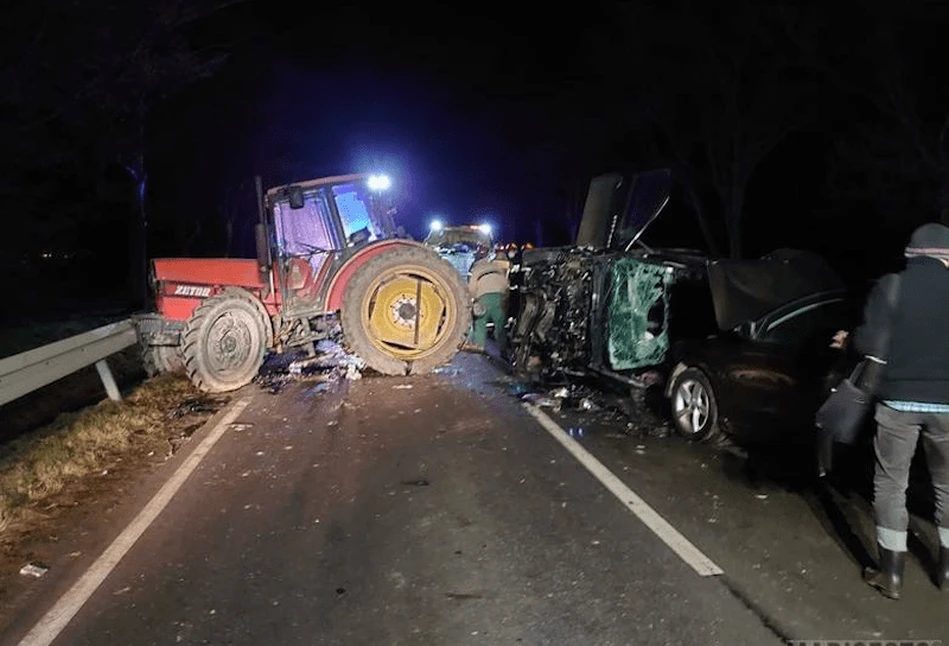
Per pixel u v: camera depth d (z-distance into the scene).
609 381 9.53
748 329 6.98
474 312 12.55
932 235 4.41
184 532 5.77
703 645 4.08
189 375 10.44
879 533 4.54
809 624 4.26
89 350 9.40
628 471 6.78
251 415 9.20
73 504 6.49
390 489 6.49
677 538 5.37
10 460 7.41
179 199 32.16
